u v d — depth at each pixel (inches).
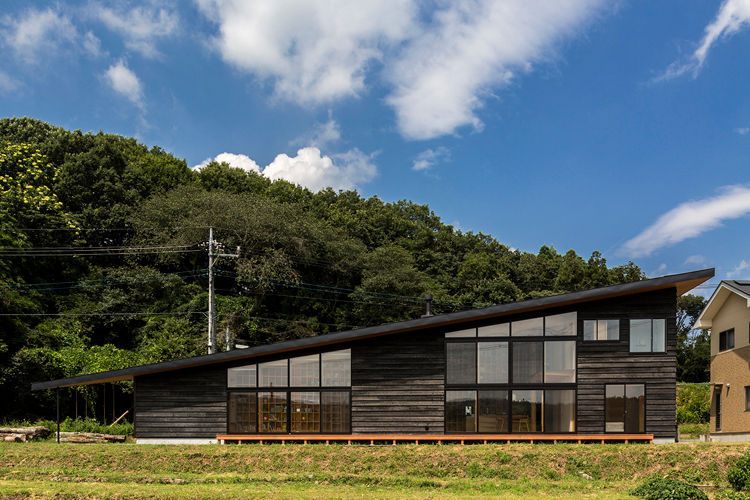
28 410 990.4
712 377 980.6
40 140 1557.6
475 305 1657.2
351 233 2026.3
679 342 2127.2
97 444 674.2
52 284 1305.4
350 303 1638.8
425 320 660.7
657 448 604.1
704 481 546.3
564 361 678.5
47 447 649.6
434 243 2098.9
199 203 1475.1
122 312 1305.4
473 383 680.4
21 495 462.6
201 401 692.7
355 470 585.9
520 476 570.6
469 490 519.5
